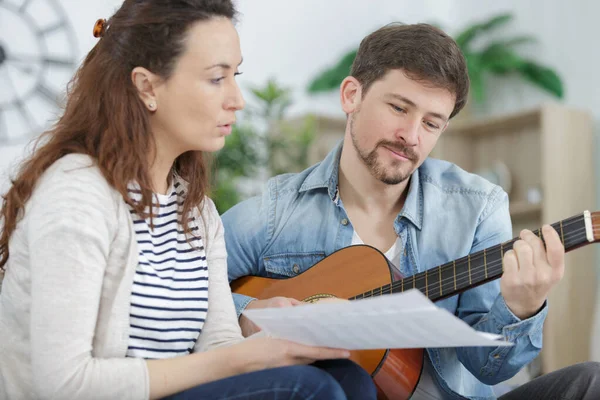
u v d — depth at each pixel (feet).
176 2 4.37
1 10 13.06
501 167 15.37
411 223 6.25
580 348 13.52
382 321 3.64
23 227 4.17
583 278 13.69
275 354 4.14
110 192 4.29
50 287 3.91
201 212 5.03
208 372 4.12
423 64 5.75
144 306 4.42
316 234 6.50
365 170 6.21
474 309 5.89
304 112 15.88
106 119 4.42
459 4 16.89
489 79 16.01
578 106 14.73
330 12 16.39
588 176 14.25
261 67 15.46
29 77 13.17
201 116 4.41
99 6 13.78
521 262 4.65
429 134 5.94
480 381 5.89
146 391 4.00
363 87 6.10
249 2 15.47
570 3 14.93
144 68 4.38
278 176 6.95
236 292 6.50
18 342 4.21
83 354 3.94
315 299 5.93
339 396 3.84
